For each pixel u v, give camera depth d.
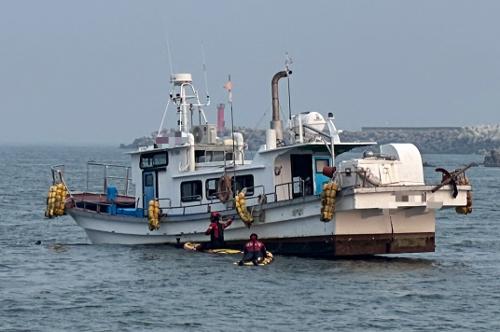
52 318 87.94
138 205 133.25
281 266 111.00
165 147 128.62
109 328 84.25
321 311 89.62
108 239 133.25
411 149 113.75
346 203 109.50
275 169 118.31
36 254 126.75
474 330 83.69
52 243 142.62
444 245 142.12
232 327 84.12
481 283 103.75
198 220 122.75
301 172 119.38
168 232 125.94
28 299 95.94
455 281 104.56
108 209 134.62
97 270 112.06
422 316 88.31
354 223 111.88
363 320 86.56
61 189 136.38
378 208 109.50
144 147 133.00
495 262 120.69
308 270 108.81
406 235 114.12
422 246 114.81
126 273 109.44
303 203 113.31
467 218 193.50
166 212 127.94
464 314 89.25
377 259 118.69
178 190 127.69
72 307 92.19
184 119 134.25
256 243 112.88
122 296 96.88
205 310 90.12
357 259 117.38
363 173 110.00
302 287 99.75
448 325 85.25
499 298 96.00
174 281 103.62
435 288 100.44
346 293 97.12
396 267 112.94
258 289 98.88
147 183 131.88
